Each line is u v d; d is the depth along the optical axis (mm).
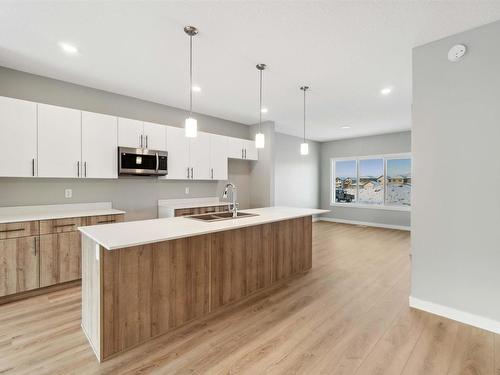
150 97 3984
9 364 1753
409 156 6516
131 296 1943
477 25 2121
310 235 3689
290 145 7164
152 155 3811
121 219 3414
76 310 2506
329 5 1899
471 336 2076
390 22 2096
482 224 2162
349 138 7523
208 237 2443
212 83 3422
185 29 2205
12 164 2787
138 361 1806
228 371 1712
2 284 2600
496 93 2070
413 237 2527
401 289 3006
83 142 3262
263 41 2400
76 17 2061
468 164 2211
